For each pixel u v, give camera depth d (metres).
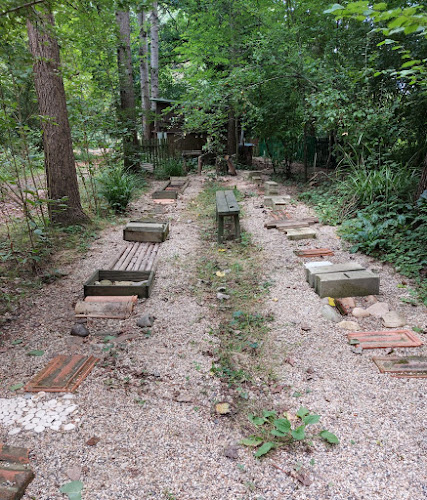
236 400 2.56
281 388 2.66
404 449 2.11
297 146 11.74
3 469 1.94
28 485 1.89
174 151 13.39
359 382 2.69
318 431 2.26
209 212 7.43
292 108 9.80
